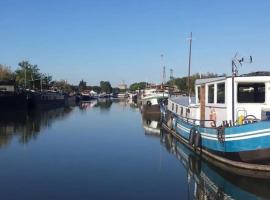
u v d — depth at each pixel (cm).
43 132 4216
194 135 2620
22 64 13300
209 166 2327
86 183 1977
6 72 12175
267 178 1980
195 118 2975
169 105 4438
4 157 2697
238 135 2011
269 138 1917
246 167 2042
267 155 1938
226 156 2138
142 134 4041
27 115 6969
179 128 3350
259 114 2227
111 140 3566
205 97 2683
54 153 2852
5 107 7412
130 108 9631
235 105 2234
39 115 7006
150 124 5191
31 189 1866
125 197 1739
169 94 5984
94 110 8750
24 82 12419
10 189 1869
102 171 2252
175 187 1905
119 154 2816
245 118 2161
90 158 2653
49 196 1750
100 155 2770
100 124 5188
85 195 1764
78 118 6278
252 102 2236
